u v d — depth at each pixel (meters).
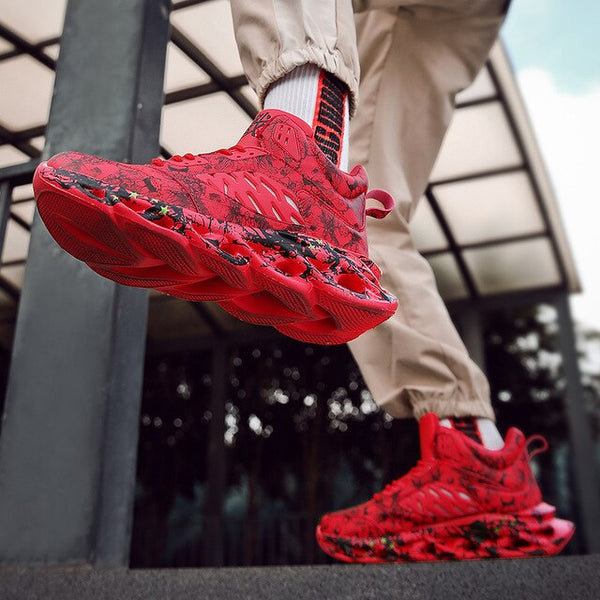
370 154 1.65
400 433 7.87
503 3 1.68
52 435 1.29
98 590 1.02
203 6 4.54
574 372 7.45
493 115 6.13
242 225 0.86
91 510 1.21
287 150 0.93
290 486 8.12
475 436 1.33
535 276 7.81
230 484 8.27
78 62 1.57
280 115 0.95
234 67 4.94
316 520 7.66
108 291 1.36
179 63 4.98
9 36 4.94
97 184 0.72
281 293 0.80
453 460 1.20
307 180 0.93
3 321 8.76
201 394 8.69
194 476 8.39
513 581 0.90
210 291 0.82
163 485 8.26
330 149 1.02
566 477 8.03
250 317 0.89
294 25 1.04
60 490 1.25
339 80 1.06
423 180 1.71
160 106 1.57
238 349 8.74
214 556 7.35
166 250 0.74
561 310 7.78
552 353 8.64
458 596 0.90
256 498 8.05
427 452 1.25
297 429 8.27
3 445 1.33
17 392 1.36
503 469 1.21
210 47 4.83
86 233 0.74
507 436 1.26
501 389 8.58
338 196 0.95
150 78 1.54
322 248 0.87
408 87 1.70
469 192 6.86
